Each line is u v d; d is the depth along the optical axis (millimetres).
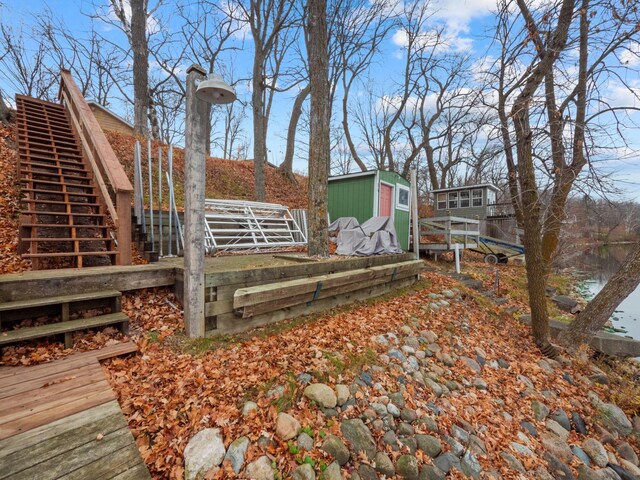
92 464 1479
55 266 3693
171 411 1984
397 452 2363
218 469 1740
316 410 2361
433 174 17891
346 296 4609
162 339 2799
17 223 4496
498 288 7398
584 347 4820
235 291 3086
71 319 2730
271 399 2287
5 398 1828
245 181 11859
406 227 10172
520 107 4445
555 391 3926
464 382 3529
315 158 5281
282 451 1960
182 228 5504
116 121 14195
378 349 3449
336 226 8047
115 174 3949
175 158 9781
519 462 2695
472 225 13734
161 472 1656
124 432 1689
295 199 12266
